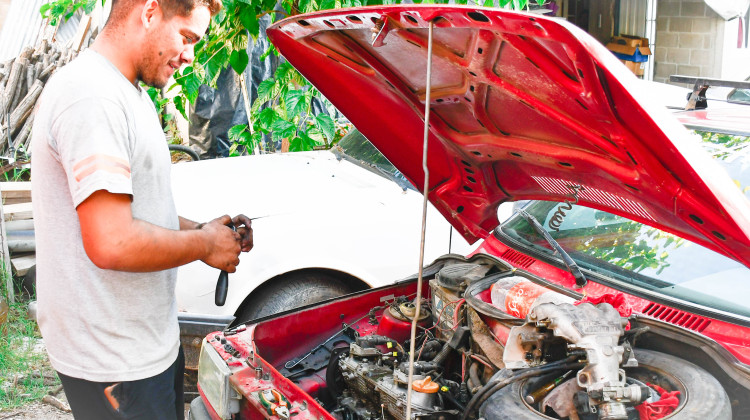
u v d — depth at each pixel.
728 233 2.09
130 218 2.06
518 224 3.50
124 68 2.20
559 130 2.34
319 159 5.51
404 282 3.39
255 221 4.41
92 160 1.99
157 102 6.08
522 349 2.42
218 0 2.33
